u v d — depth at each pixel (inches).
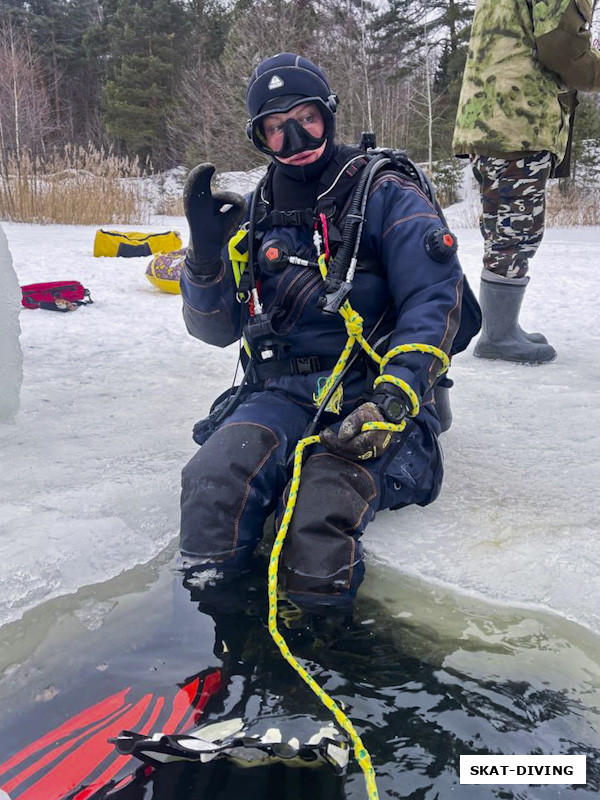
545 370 160.6
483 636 69.9
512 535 88.7
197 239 89.3
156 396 145.8
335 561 74.2
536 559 83.1
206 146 1269.7
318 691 59.2
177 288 261.4
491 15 155.3
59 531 89.1
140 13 1633.9
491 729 57.3
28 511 94.7
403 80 1414.9
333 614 72.9
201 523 80.5
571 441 119.3
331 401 85.6
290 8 1274.6
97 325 208.4
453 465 110.6
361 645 68.1
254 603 74.5
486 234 165.0
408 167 92.4
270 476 83.9
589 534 88.4
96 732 56.8
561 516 93.4
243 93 1237.1
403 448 86.1
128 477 105.7
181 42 1681.8
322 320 88.6
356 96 1205.7
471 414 133.0
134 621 72.3
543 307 232.7
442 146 1272.1
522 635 70.1
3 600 75.8
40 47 1891.0
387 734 56.7
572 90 157.5
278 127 85.9
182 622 71.6
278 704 59.7
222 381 156.8
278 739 55.1
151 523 92.5
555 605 75.1
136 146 1619.1
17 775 52.6
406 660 65.8
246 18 1272.1
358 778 52.2
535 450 116.1
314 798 50.5
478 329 90.3
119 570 82.5
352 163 88.0
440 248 83.6
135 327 206.5
